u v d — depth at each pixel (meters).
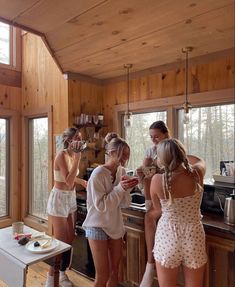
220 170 2.70
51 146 3.84
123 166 2.26
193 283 1.74
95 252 2.07
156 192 1.82
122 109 3.71
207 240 2.09
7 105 4.23
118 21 2.26
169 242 1.74
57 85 3.76
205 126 3.00
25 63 4.32
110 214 2.07
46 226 3.95
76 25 2.36
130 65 3.30
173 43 2.62
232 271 1.97
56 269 2.12
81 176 3.63
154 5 1.99
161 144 1.81
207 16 2.11
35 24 2.34
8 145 4.32
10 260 1.92
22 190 4.36
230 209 2.07
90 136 3.74
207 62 2.89
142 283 2.27
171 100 3.18
